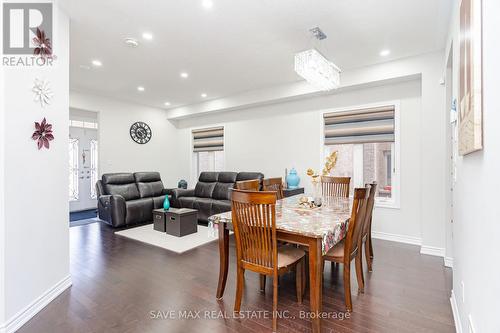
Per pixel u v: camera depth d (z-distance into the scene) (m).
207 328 1.93
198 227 5.00
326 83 3.04
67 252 2.57
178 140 7.46
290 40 3.23
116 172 6.13
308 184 4.98
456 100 2.05
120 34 3.09
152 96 5.91
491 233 1.01
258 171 5.71
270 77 4.60
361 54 3.61
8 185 1.90
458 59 1.85
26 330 1.90
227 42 3.29
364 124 4.34
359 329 1.92
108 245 3.91
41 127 2.22
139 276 2.83
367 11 2.61
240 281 2.12
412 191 3.94
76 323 1.98
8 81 1.92
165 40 3.24
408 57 3.69
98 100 5.81
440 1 2.42
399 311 2.15
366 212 2.51
